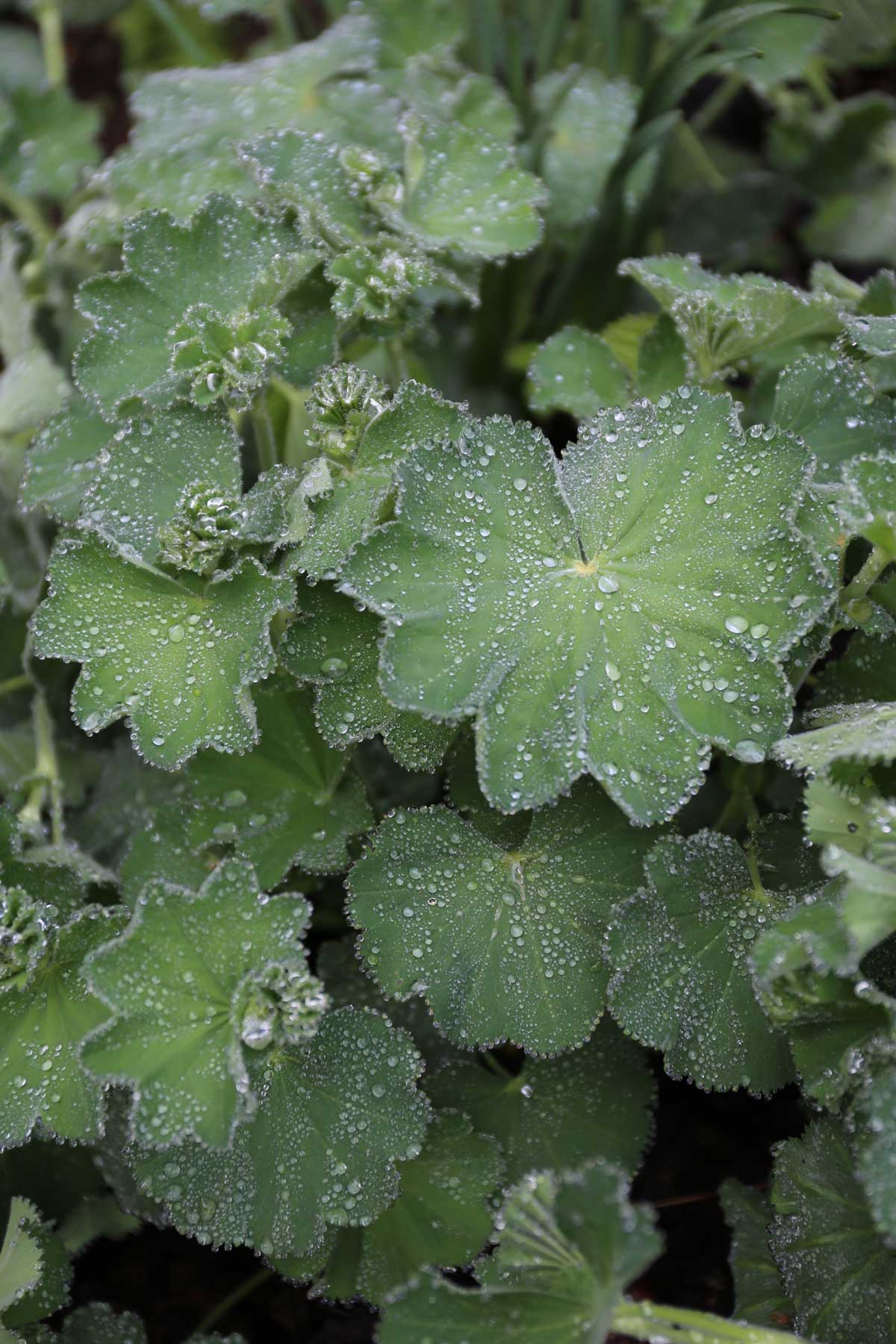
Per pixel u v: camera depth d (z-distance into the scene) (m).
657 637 0.83
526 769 0.82
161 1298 0.90
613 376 0.92
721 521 0.83
